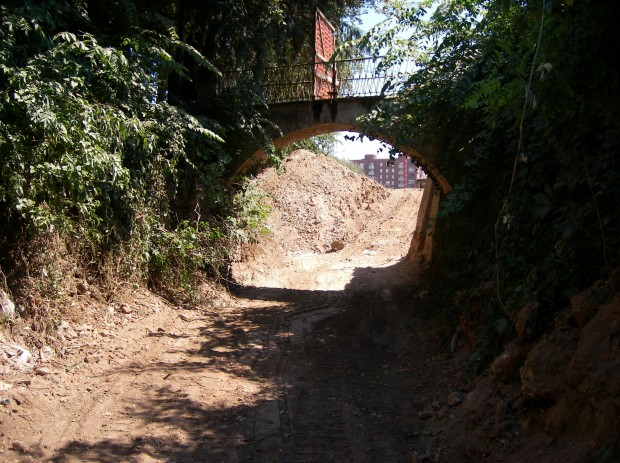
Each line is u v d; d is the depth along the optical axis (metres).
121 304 8.63
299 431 5.44
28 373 5.83
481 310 6.95
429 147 11.12
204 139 11.20
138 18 9.44
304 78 12.69
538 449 3.99
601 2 4.39
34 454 4.55
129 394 5.95
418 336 9.02
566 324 4.64
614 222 4.98
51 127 6.33
